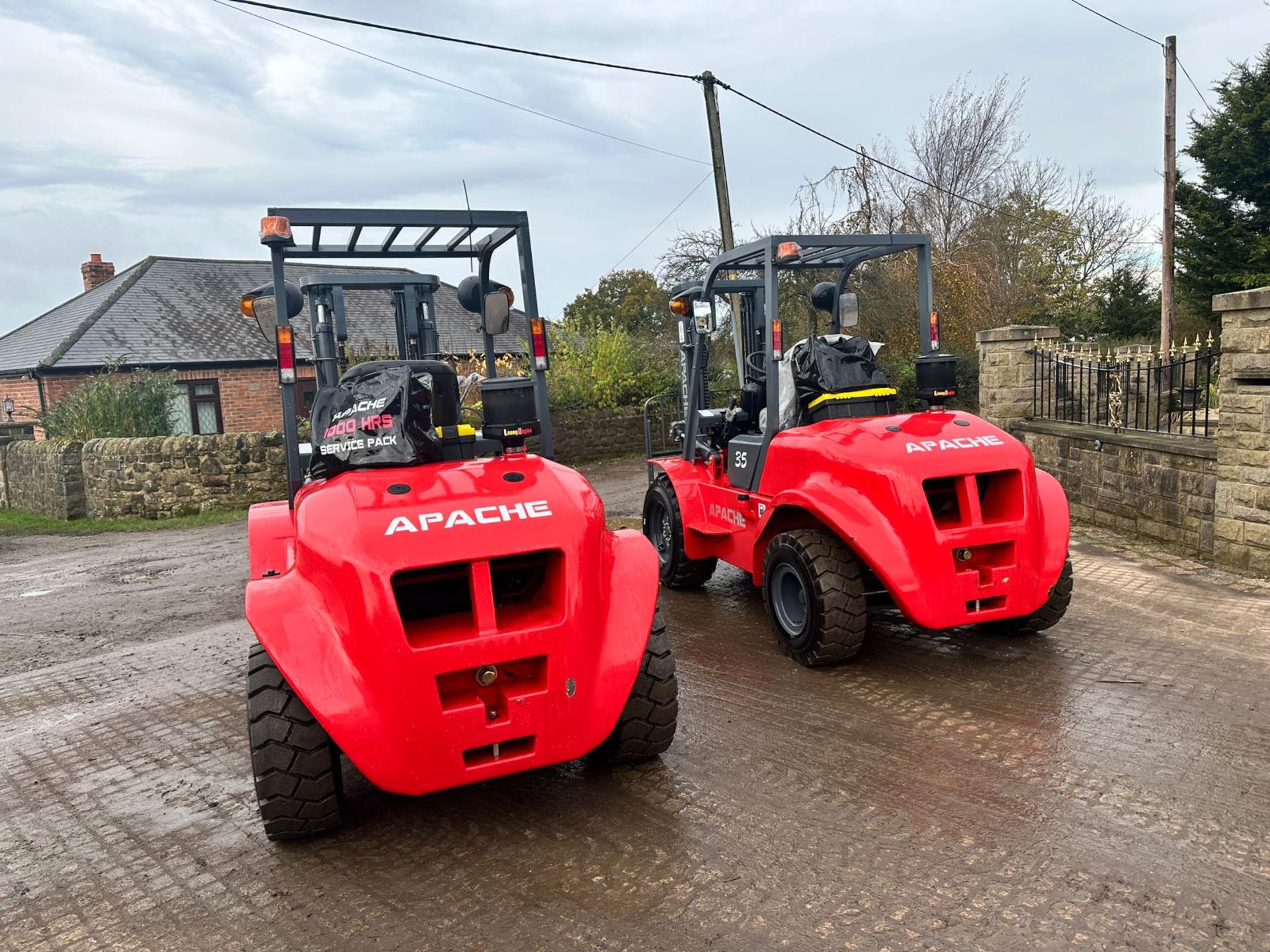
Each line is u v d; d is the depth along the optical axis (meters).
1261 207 25.19
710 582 7.23
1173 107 18.86
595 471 16.11
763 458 5.63
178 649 6.45
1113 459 7.96
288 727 3.27
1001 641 5.28
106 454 13.98
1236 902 2.72
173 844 3.52
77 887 3.24
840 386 5.46
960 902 2.80
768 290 5.54
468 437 4.20
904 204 23.53
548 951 2.70
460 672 3.24
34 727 5.02
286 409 4.39
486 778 3.27
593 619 3.43
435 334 6.93
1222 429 6.50
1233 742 3.81
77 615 7.84
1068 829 3.19
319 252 5.47
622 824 3.43
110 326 20.72
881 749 3.93
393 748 3.13
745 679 4.91
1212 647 4.96
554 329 19.62
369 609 3.12
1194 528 6.98
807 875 3.00
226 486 13.95
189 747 4.54
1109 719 4.11
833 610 4.77
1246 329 6.25
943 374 5.45
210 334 21.42
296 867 3.28
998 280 22.83
